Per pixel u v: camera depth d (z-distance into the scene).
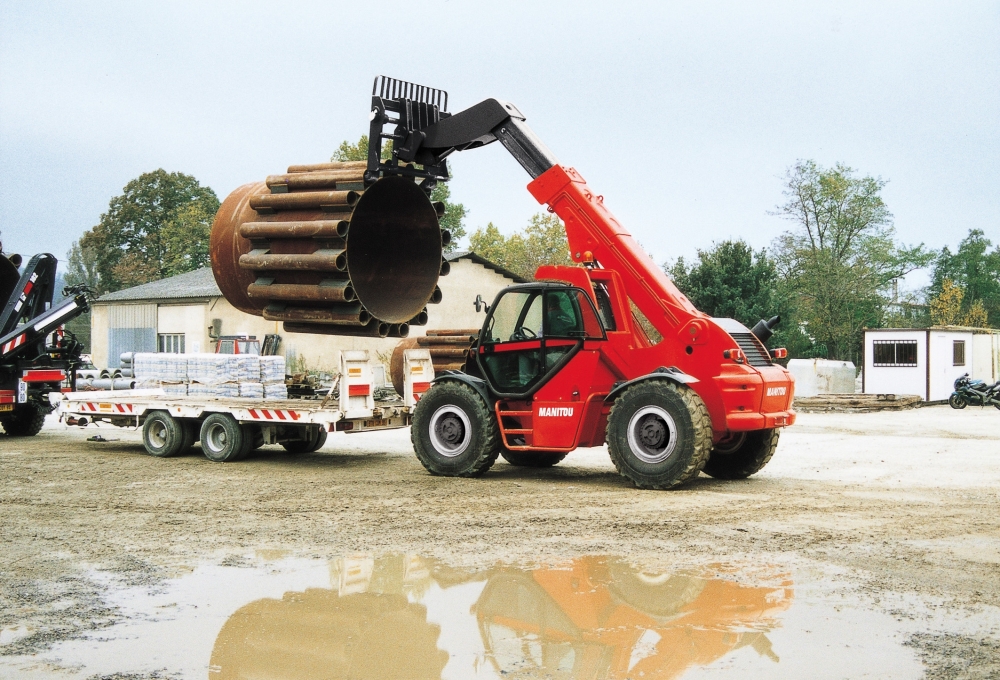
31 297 16.34
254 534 7.68
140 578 6.31
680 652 4.79
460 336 17.84
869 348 27.98
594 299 10.37
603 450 13.74
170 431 12.82
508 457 11.96
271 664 4.69
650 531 7.68
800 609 5.50
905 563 6.56
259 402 12.38
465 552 7.00
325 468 11.72
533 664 4.65
